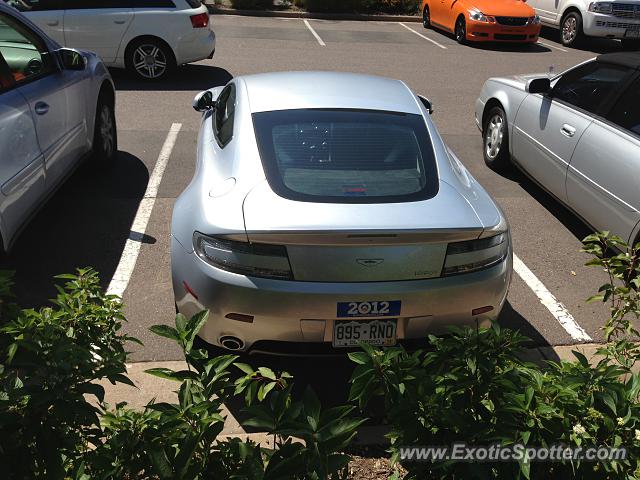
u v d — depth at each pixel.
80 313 2.46
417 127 3.78
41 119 4.54
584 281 4.78
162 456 1.89
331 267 2.94
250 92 4.10
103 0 9.53
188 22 9.77
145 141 7.19
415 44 14.21
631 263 3.01
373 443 3.06
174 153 6.86
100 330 2.51
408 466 2.23
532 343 4.02
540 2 15.76
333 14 16.94
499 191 6.36
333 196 3.17
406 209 3.12
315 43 13.63
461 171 3.78
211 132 4.46
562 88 5.75
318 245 2.91
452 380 2.20
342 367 3.65
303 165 3.38
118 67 9.93
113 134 6.43
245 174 3.36
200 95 5.43
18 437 1.97
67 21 9.47
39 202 4.55
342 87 4.16
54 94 4.82
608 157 4.84
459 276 3.08
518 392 2.18
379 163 3.44
